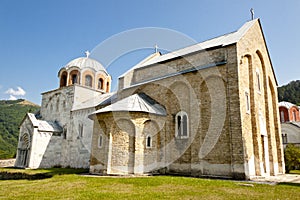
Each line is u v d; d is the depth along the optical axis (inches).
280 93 3061.0
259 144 685.3
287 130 1610.5
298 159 1074.7
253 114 696.4
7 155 1828.2
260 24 856.3
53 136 1218.0
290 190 433.7
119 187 455.5
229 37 779.4
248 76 730.8
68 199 357.1
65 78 1365.7
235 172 600.1
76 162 1128.8
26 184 524.1
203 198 363.3
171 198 362.3
